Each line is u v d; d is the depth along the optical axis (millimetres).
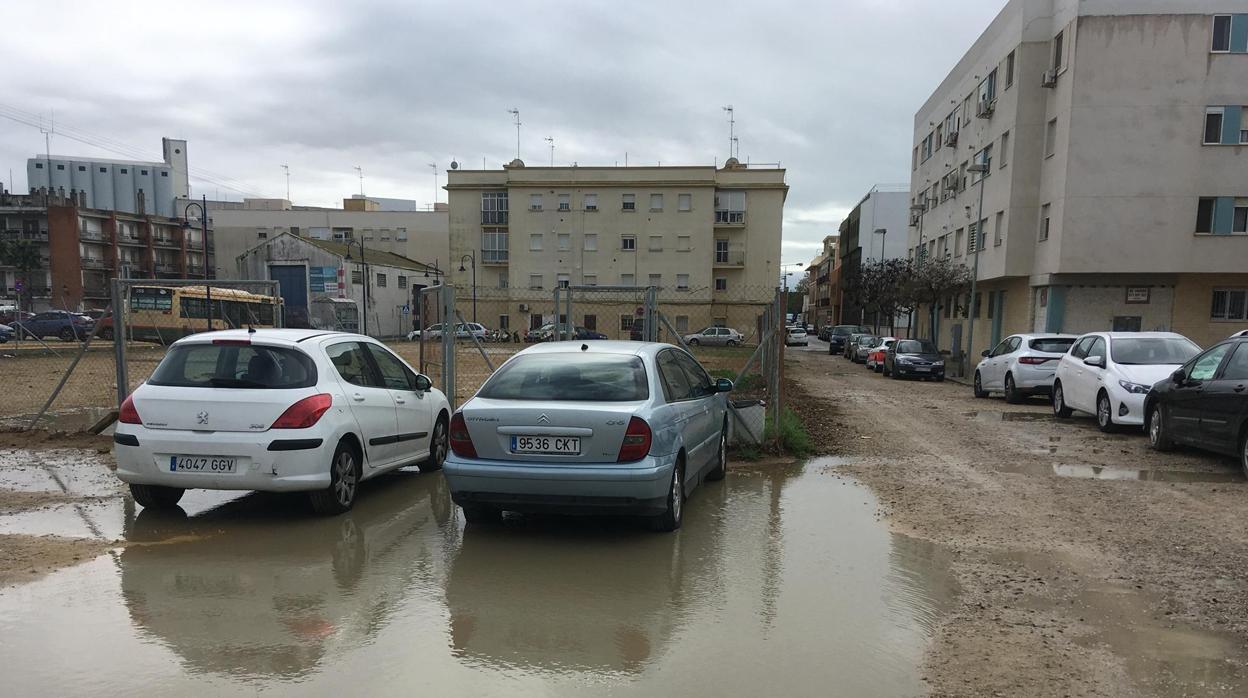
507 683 3279
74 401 13570
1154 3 22781
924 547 5262
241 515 5992
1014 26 26188
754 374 16359
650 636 3766
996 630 3859
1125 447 9531
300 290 51906
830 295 95562
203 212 32594
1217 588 4465
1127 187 23297
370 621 3924
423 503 6438
